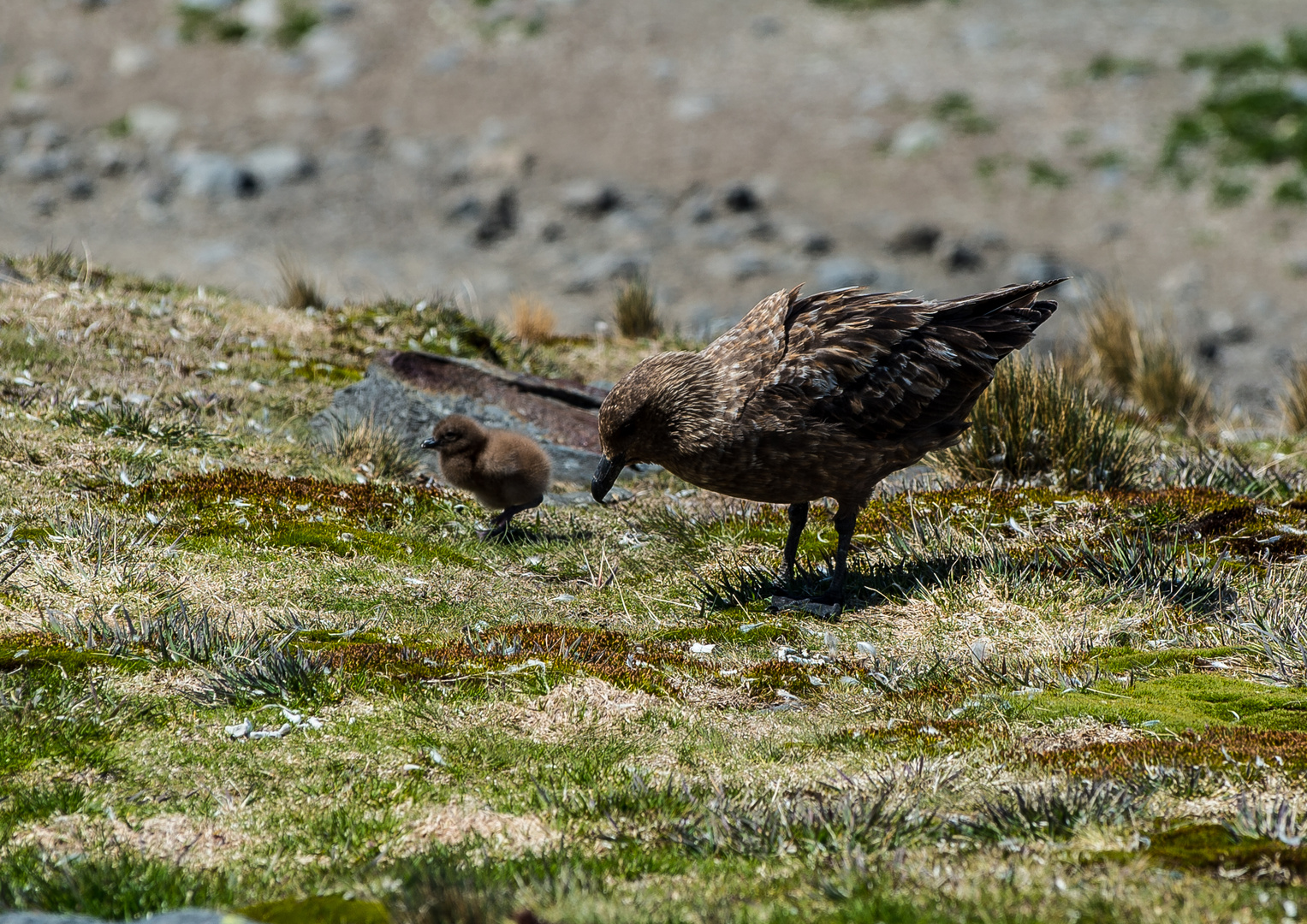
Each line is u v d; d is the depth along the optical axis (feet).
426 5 154.20
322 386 52.54
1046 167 124.98
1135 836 21.20
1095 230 115.96
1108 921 17.71
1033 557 39.06
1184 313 101.76
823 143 130.21
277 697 28.48
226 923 17.56
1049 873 19.86
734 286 105.60
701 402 35.12
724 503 46.60
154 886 20.72
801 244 111.86
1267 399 86.53
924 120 132.87
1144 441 53.67
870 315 36.11
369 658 30.55
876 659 33.22
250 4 150.20
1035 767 25.41
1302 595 36.27
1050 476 46.37
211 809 24.21
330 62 141.28
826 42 149.69
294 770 25.76
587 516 45.24
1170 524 41.22
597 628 35.29
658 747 27.78
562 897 19.56
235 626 32.07
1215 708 28.50
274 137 127.54
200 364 51.57
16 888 20.40
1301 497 44.75
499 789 25.48
